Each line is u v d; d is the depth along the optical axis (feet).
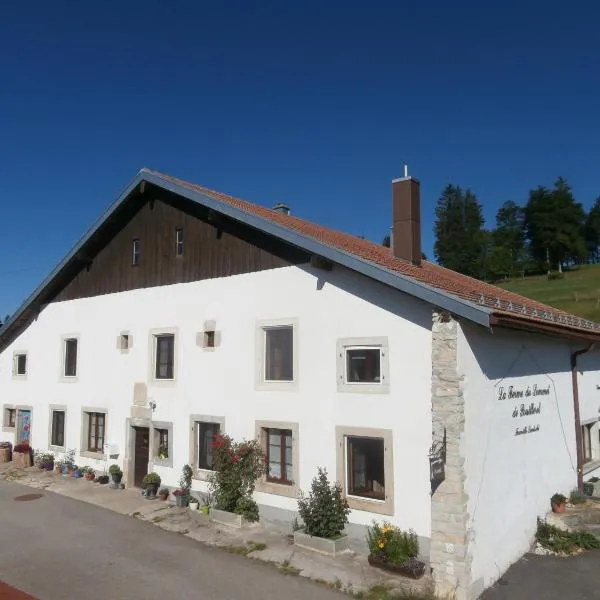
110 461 51.75
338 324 36.50
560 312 59.00
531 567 33.81
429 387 32.12
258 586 29.96
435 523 30.12
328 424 36.27
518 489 35.65
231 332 42.86
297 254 39.47
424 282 33.04
